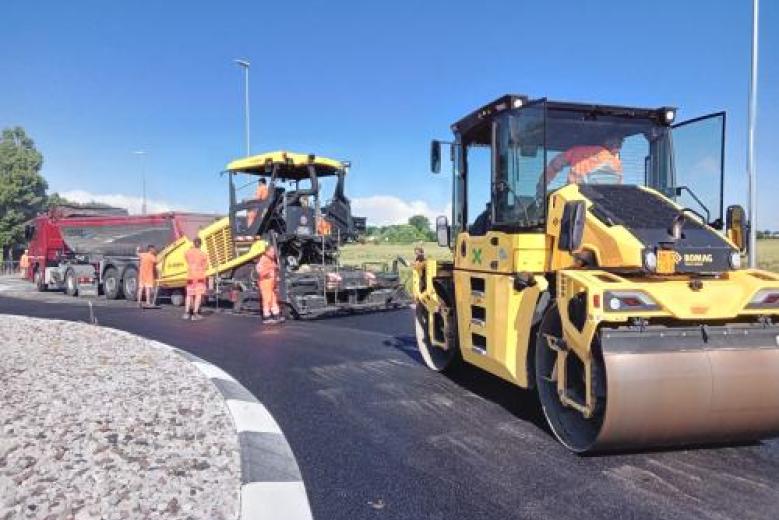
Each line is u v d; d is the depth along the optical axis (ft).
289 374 27.32
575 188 19.53
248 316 48.37
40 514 12.77
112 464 15.49
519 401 22.72
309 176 50.90
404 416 20.97
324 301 45.78
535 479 15.52
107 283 67.36
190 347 34.19
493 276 21.30
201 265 47.55
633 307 15.67
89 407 20.33
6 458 15.75
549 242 19.66
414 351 32.58
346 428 19.66
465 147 24.99
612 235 17.13
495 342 21.16
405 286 52.90
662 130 21.89
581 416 17.69
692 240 17.03
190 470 15.28
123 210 85.66
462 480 15.49
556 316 18.21
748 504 13.97
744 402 15.92
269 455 16.89
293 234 48.34
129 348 31.58
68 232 75.66
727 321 16.70
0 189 181.88
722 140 19.85
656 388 15.48
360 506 14.06
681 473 15.79
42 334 36.35
